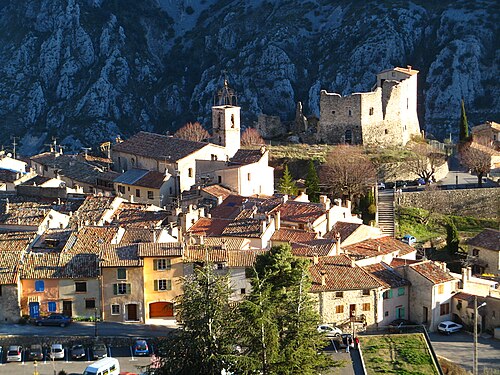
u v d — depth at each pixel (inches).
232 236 7027.6
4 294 6018.7
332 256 6550.2
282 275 5531.5
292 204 7770.7
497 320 6230.3
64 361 5526.6
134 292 6097.4
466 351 5964.6
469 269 6653.5
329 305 6171.3
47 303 6107.3
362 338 6008.9
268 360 4451.3
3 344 5669.3
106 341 5713.6
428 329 6343.5
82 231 6643.7
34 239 6653.5
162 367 4392.2
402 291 6437.0
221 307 4411.9
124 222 7450.8
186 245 6304.1
